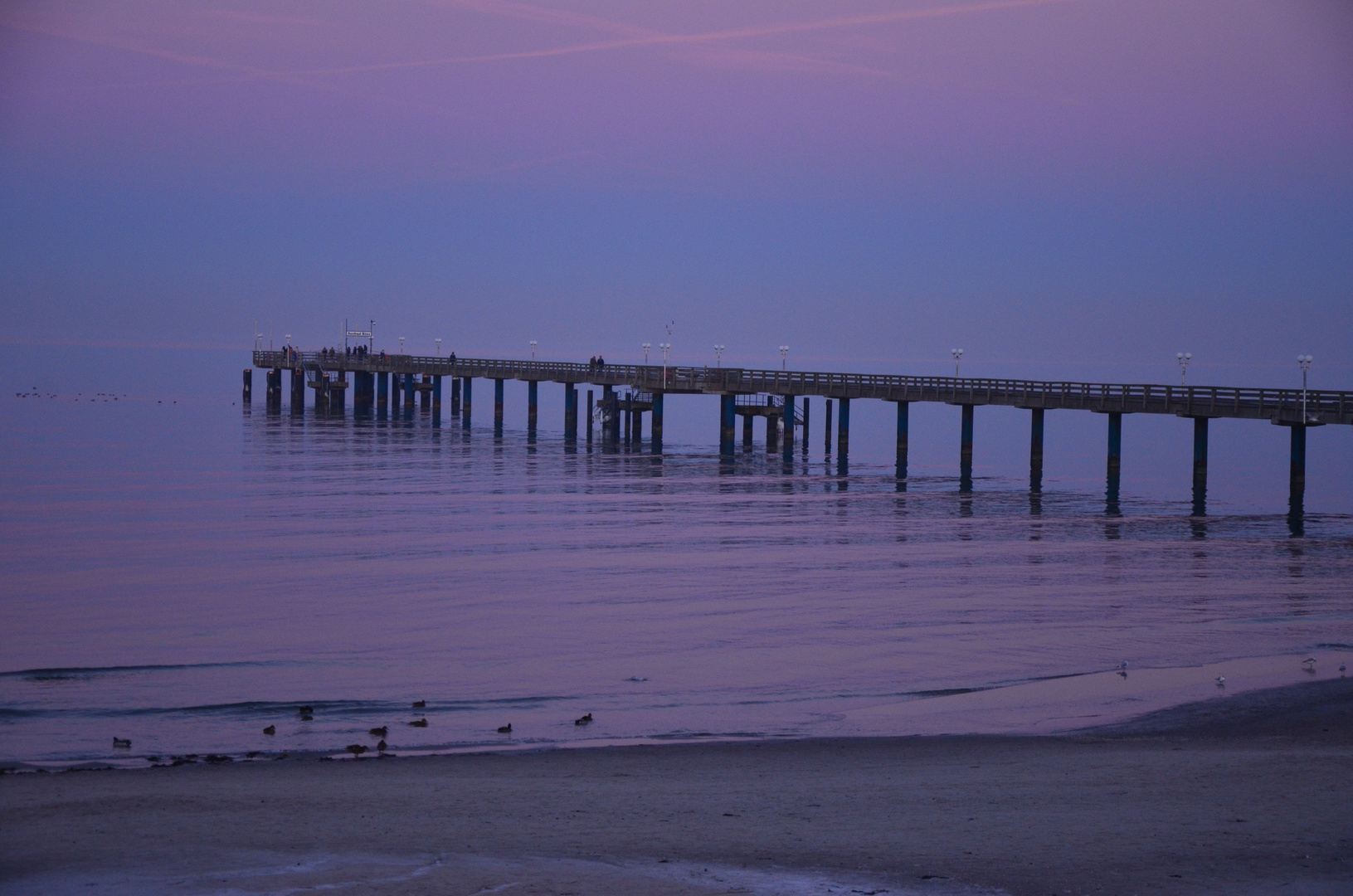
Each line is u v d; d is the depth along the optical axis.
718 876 13.50
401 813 16.36
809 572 42.06
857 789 17.86
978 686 26.94
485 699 25.67
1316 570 43.50
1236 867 13.77
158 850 14.45
